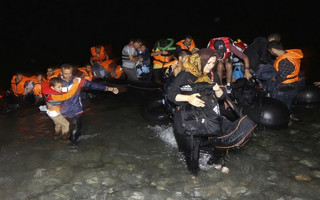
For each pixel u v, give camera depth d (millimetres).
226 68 6961
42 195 4023
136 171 4551
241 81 5730
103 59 10008
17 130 6031
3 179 4371
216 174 4398
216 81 4043
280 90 5660
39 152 5125
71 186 4203
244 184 4184
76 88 5207
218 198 3930
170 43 8711
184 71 3957
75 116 5316
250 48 6312
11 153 5098
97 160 4875
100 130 5930
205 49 3863
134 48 9102
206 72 3908
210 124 3953
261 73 5668
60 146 5332
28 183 4285
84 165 4734
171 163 4750
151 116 6363
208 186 4160
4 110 7559
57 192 4078
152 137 5629
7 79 12695
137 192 4059
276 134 5547
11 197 3994
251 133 4227
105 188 4168
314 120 6078
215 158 4445
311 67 10359
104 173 4492
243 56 6285
